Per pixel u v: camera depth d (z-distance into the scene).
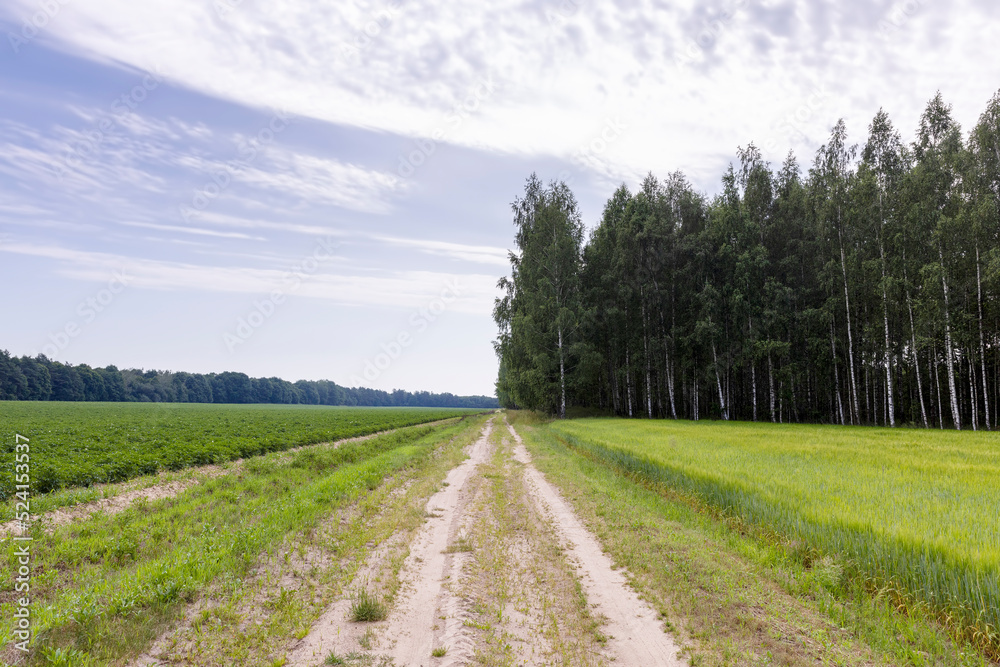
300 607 6.27
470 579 7.38
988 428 32.28
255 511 10.98
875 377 40.94
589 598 6.79
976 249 30.88
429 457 22.52
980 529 7.96
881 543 7.19
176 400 131.38
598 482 14.79
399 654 5.23
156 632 5.42
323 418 55.59
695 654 5.22
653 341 47.09
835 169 39.84
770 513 9.40
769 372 43.22
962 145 34.31
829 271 39.97
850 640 5.49
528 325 42.03
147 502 11.52
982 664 5.04
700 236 46.69
